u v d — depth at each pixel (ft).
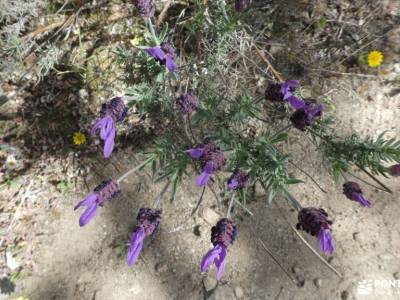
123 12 1.27
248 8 1.23
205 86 1.17
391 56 1.20
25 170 1.21
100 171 1.20
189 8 1.26
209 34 1.21
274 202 1.13
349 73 1.21
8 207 1.18
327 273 1.06
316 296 1.05
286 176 0.91
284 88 0.84
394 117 1.17
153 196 1.16
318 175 1.14
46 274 1.12
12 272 1.12
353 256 1.07
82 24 1.29
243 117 1.02
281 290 1.06
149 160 0.94
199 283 1.08
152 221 0.81
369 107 1.18
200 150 0.80
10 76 1.26
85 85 1.24
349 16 1.26
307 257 1.08
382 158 0.95
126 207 1.16
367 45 1.22
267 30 1.26
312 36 1.25
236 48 1.20
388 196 1.11
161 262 1.11
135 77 1.12
